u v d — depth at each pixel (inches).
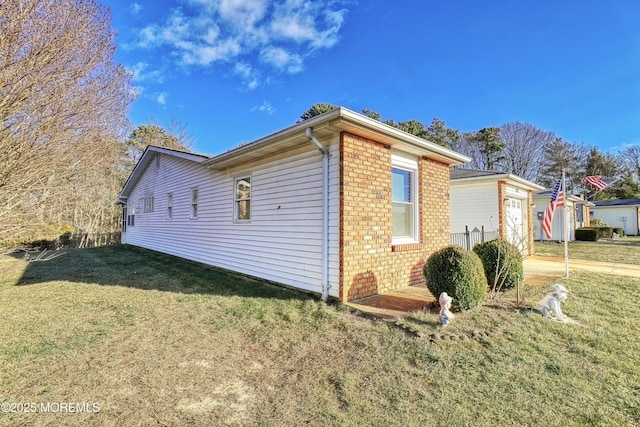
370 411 101.9
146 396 112.2
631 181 1321.4
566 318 175.5
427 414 99.7
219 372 128.8
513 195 475.5
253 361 138.0
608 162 1342.3
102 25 230.7
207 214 379.9
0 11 160.7
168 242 490.3
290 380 122.0
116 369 131.3
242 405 106.8
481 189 457.1
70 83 211.5
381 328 160.4
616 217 1141.7
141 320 190.2
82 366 133.7
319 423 96.8
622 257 440.5
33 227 226.1
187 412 103.0
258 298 225.6
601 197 1337.4
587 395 108.7
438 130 1172.5
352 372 125.0
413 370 124.1
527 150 1374.3
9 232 213.3
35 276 332.2
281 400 109.3
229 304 214.5
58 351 147.9
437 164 293.0
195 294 246.2
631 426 94.0
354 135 213.0
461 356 132.8
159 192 526.3
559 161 1323.8
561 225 741.3
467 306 177.8
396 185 256.5
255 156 284.0
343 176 205.6
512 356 133.0
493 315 174.9
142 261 428.5
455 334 149.8
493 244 228.4
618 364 128.6
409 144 237.1
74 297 245.8
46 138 207.8
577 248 572.4
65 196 246.2
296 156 248.4
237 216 325.4
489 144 1270.9
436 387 113.5
